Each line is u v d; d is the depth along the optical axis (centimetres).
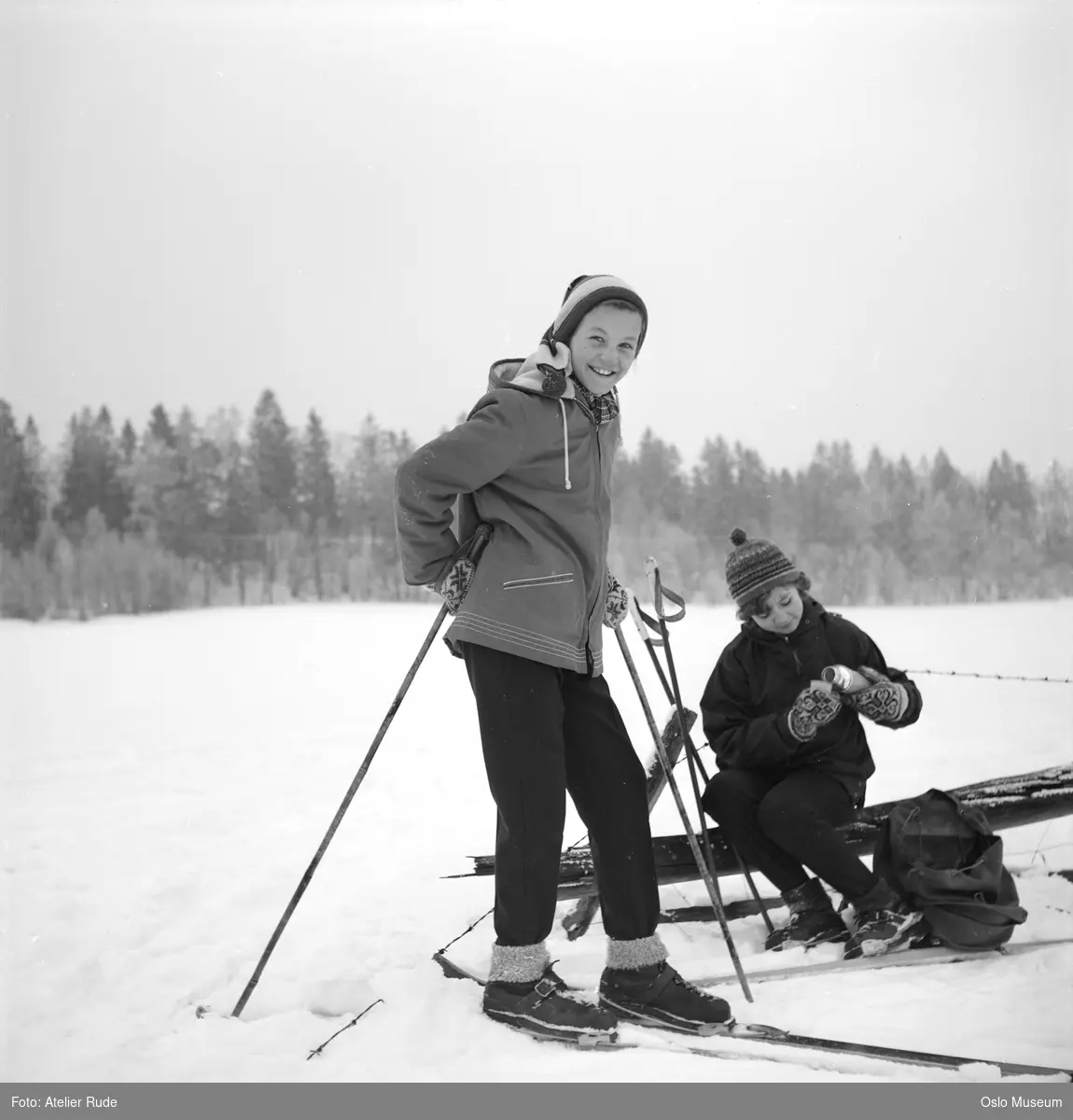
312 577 5447
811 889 273
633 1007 218
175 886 333
